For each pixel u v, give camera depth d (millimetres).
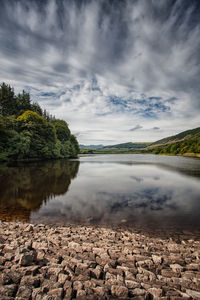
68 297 3787
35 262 5078
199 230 8953
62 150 80125
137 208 12609
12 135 47750
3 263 4941
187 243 7301
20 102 84875
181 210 12234
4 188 18734
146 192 17406
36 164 45656
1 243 6512
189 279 4617
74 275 4605
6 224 9195
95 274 4668
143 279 4594
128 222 10008
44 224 9562
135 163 52844
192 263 5477
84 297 3814
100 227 9258
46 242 6633
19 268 4594
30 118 58031
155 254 6043
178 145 127875
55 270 4699
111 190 18234
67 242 6691
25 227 8680
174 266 5199
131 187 19688
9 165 40750
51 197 15484
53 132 71562
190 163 51969
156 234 8445
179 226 9477
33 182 22047
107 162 57375
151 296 3982
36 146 56250
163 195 16312
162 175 28516
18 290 3887
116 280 4449
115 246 6547
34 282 4176
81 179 24641
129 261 5461
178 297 3910
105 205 13305
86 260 5348
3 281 4105
